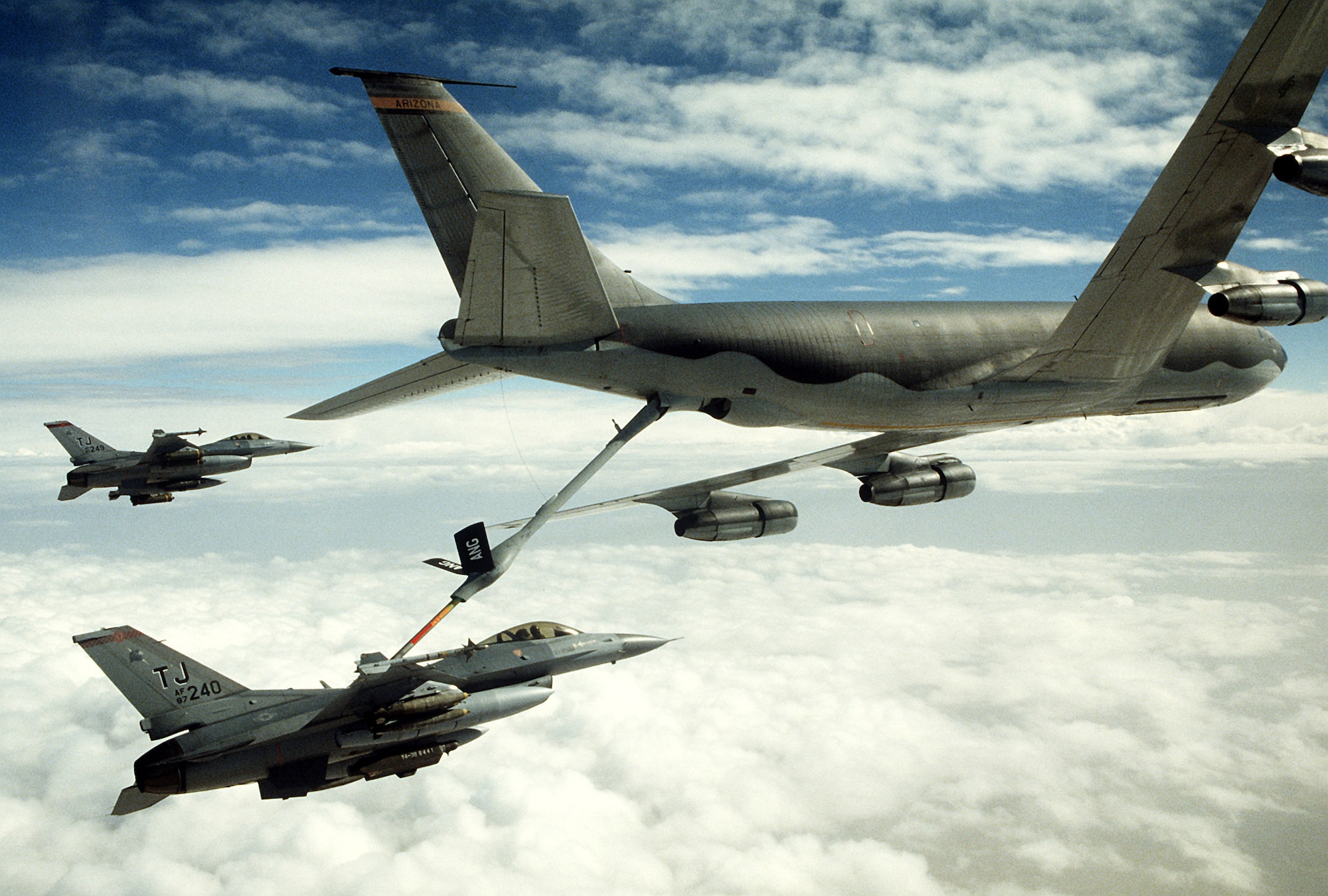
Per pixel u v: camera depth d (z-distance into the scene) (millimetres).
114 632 19594
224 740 19109
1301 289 13906
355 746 19531
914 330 15242
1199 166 12125
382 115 13609
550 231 10102
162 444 43188
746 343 13680
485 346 12344
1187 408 18625
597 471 13266
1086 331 14680
